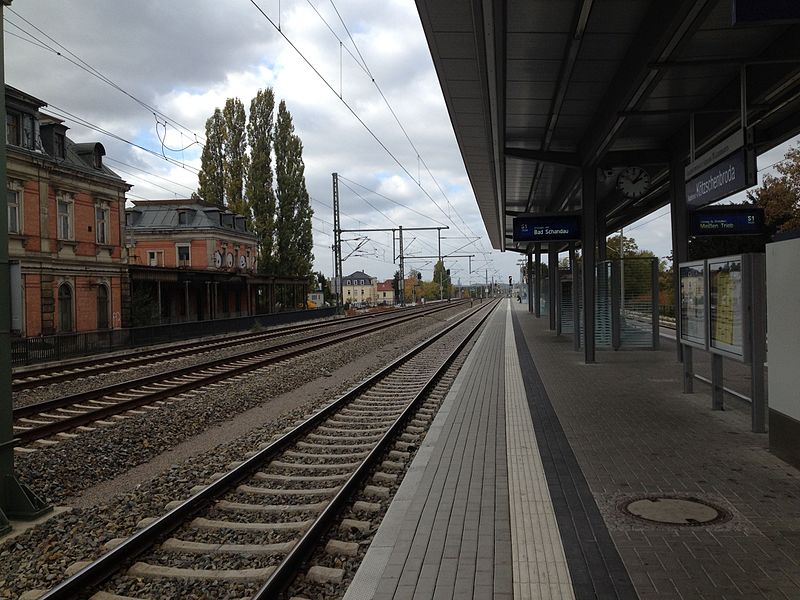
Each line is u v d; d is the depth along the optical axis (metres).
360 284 163.88
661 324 29.03
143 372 16.70
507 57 9.70
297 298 55.69
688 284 10.17
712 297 8.88
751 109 10.15
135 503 6.16
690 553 4.33
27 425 10.09
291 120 54.19
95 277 30.08
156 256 49.47
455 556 4.38
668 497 5.51
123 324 31.97
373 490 6.25
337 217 50.25
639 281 18.39
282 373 15.47
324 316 50.84
